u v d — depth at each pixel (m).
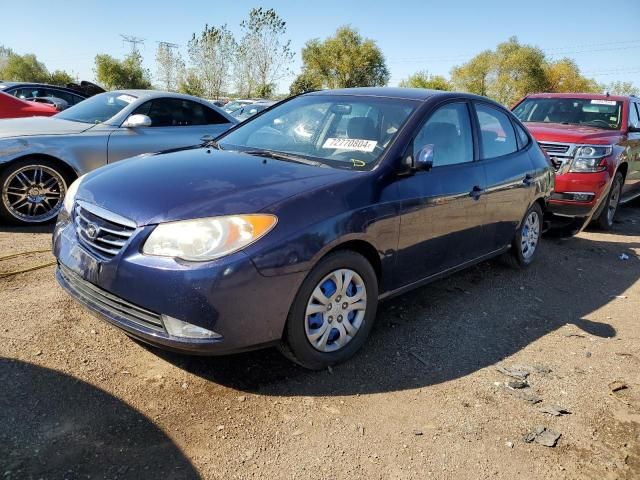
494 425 2.88
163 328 2.70
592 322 4.34
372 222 3.23
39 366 2.97
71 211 3.22
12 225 5.67
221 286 2.62
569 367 3.57
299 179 3.18
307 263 2.86
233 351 2.79
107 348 3.23
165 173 3.25
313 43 59.16
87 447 2.42
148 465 2.36
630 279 5.55
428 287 4.77
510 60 58.75
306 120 4.16
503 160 4.71
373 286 3.37
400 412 2.91
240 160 3.54
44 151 5.61
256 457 2.49
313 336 3.07
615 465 2.66
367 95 4.23
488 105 4.79
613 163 6.91
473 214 4.21
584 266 5.87
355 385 3.12
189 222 2.70
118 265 2.74
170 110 6.77
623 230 7.90
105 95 7.14
